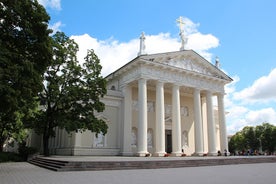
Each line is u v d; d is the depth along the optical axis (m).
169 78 37.88
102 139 36.94
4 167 21.94
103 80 31.12
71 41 30.94
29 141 45.88
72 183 11.53
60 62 29.39
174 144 35.97
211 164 23.77
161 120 35.31
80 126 28.48
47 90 29.59
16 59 17.33
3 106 16.47
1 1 17.61
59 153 39.34
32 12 18.78
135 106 40.50
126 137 36.97
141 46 37.47
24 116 31.12
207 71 42.94
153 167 20.00
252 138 85.31
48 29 19.62
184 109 46.03
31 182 12.04
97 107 30.56
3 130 35.19
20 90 17.05
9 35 18.00
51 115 30.44
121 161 19.38
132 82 37.97
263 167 21.22
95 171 17.12
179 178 13.27
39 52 19.09
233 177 13.79
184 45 41.88
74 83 30.61
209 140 40.34
